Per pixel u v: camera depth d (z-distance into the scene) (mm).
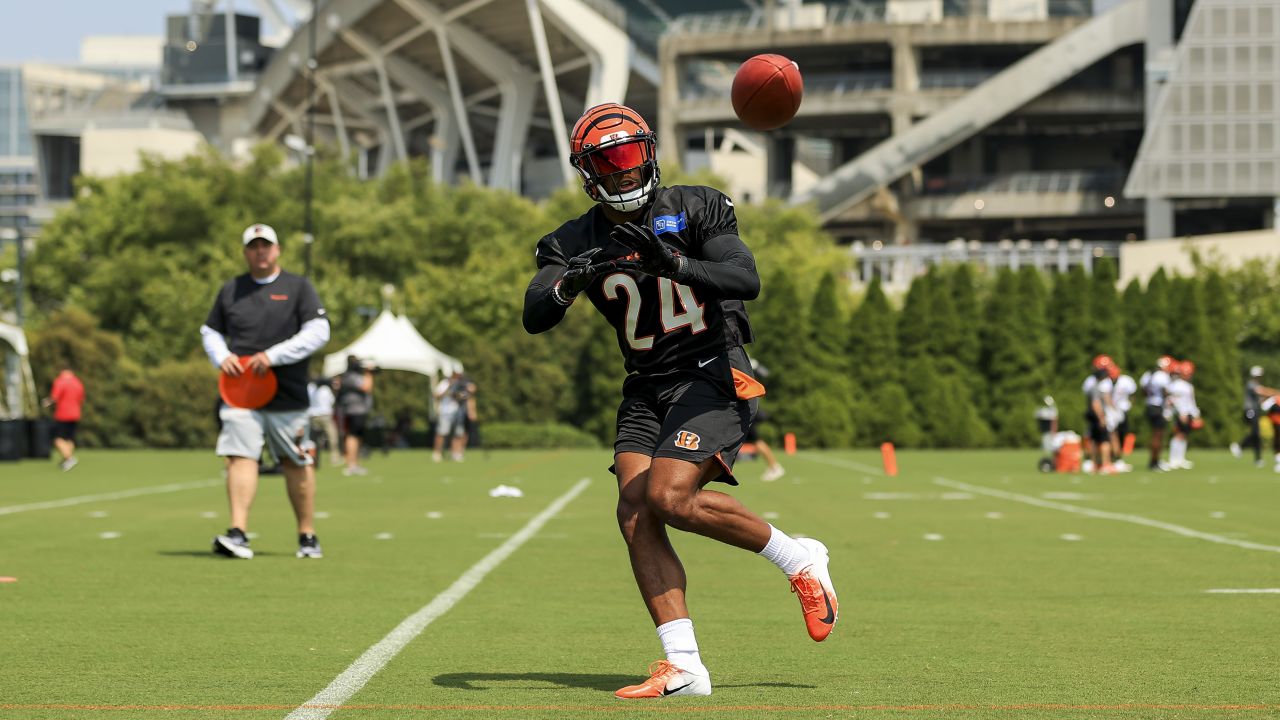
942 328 93562
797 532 27953
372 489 43906
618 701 11125
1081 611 16812
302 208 120812
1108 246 146125
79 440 91438
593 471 57062
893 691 11609
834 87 171375
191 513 32875
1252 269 112562
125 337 115000
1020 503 36656
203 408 91688
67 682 11969
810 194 164000
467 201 123062
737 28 169750
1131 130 181000
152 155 126750
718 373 11383
